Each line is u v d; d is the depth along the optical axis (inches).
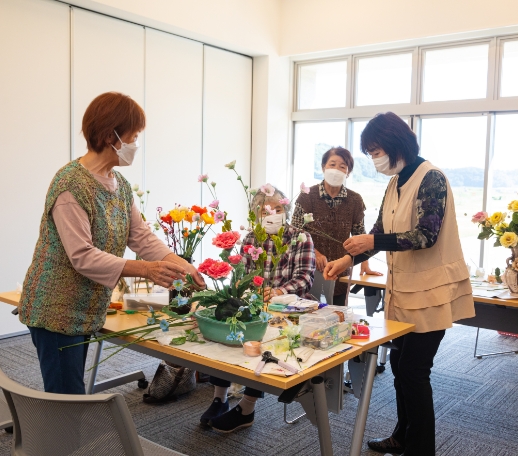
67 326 71.6
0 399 82.0
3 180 177.5
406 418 99.3
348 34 248.1
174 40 230.4
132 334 76.5
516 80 220.1
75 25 193.9
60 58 190.4
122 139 72.6
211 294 76.0
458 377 147.9
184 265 81.9
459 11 218.7
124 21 210.2
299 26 263.6
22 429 52.3
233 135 263.1
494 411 125.0
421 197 84.4
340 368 74.3
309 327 72.4
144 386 132.1
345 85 265.0
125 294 92.2
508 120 224.5
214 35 236.1
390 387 138.5
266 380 61.5
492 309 114.3
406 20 231.8
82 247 68.8
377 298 138.5
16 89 179.0
